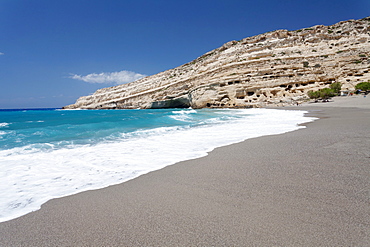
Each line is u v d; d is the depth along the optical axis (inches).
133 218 98.1
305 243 71.8
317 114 739.4
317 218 87.4
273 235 77.6
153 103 2372.0
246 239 76.4
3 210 114.4
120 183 150.5
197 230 84.5
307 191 114.7
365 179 126.6
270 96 1780.3
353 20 2534.5
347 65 1802.4
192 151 246.4
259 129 418.0
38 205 119.5
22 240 85.2
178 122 641.6
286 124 486.0
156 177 158.9
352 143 228.8
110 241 81.3
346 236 74.3
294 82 1792.6
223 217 93.4
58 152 258.4
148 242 78.7
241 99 1820.9
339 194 108.7
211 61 2474.2
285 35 2484.0
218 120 668.7
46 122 692.7
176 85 2433.6
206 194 120.6
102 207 112.3
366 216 86.6
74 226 94.3
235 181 138.6
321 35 2289.6
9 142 332.2
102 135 397.1
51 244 81.6
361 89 1541.6
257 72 1923.0
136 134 404.5
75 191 139.2
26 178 168.2
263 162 179.3
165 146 281.0
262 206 101.2
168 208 106.1
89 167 194.4
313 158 180.1
